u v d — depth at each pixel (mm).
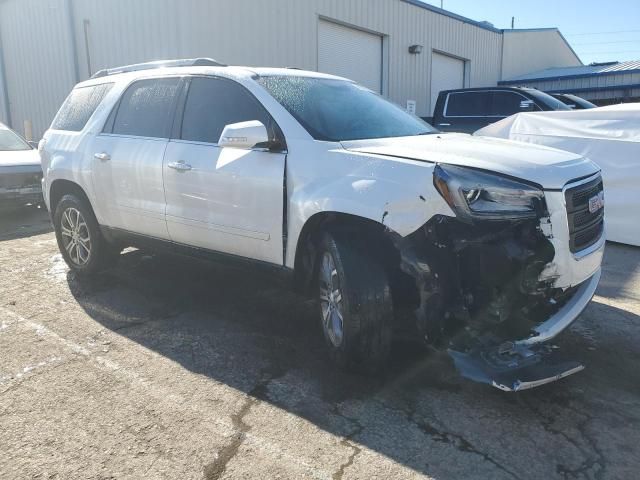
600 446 2883
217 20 13125
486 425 3059
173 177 4383
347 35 16750
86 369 3658
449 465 2721
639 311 4789
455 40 21422
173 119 4555
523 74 26250
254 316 4602
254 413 3154
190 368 3688
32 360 3779
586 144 7363
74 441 2885
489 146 3537
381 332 3361
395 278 3465
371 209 3217
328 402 3277
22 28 16172
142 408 3197
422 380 3533
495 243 3055
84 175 5145
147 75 4938
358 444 2877
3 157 8602
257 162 3859
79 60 14508
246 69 4328
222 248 4211
